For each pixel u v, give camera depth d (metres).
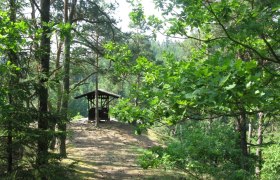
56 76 8.98
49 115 8.52
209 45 4.92
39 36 6.14
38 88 8.17
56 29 5.50
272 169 11.27
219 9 3.87
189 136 8.88
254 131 18.81
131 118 3.96
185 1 3.96
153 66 4.29
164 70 3.77
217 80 2.44
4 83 7.36
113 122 35.34
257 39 4.60
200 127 9.62
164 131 30.05
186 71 2.99
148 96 4.00
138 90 4.15
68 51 15.11
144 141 27.47
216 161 8.75
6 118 7.21
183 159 8.00
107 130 30.75
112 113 4.11
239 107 3.49
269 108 3.61
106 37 24.69
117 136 28.38
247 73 2.47
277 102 3.32
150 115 3.82
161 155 7.71
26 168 8.01
